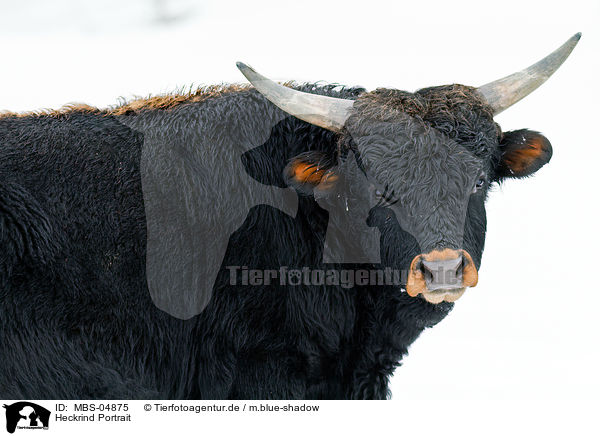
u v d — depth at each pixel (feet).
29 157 37.45
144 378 37.14
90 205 36.63
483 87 36.63
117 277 36.37
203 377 37.58
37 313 35.60
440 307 35.99
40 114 40.40
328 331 37.55
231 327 36.96
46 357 35.81
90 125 39.01
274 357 37.32
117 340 36.42
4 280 35.37
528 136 36.70
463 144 32.99
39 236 35.94
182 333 37.11
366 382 38.81
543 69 36.22
